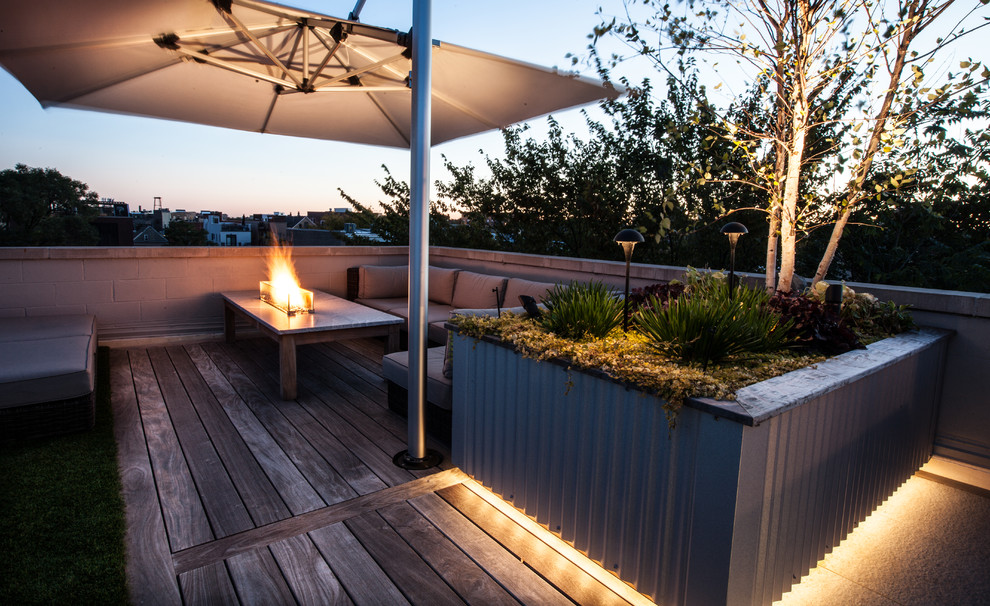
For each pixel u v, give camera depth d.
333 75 3.47
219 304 5.41
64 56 2.65
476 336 2.25
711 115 3.16
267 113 3.82
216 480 2.47
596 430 1.73
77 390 2.88
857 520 2.04
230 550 1.94
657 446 1.53
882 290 2.88
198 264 5.26
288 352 3.55
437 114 3.89
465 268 5.88
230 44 2.89
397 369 3.20
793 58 2.74
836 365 1.82
